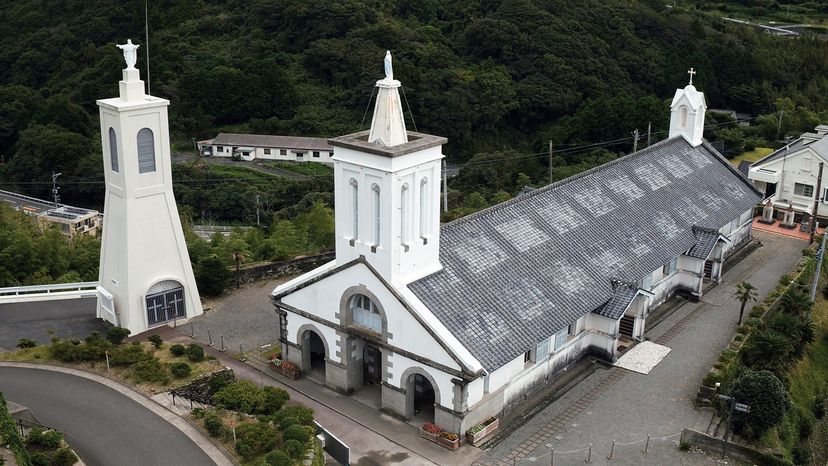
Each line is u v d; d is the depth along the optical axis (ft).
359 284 146.72
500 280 155.43
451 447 138.72
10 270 208.54
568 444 143.33
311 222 251.80
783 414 148.25
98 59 458.91
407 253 143.13
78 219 326.44
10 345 168.35
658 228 195.83
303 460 121.60
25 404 138.92
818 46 473.67
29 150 384.88
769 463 138.10
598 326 171.01
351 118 434.30
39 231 259.19
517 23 454.40
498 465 135.74
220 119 453.99
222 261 202.80
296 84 457.68
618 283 170.60
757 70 445.37
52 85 456.04
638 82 446.19
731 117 385.50
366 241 143.95
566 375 166.50
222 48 480.23
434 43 461.78
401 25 474.08
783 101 404.98
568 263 168.96
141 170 171.83
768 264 229.25
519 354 143.13
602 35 461.37
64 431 131.13
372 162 138.10
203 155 426.92
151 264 177.68
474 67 442.91
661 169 218.79
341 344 153.28
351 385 156.46
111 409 138.31
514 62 444.14
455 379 136.26
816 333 200.13
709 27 499.10
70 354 153.58
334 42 457.68
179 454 125.59
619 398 159.12
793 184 269.23
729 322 192.54
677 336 185.16
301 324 160.04
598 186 197.98
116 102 168.55
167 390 144.97
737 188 230.68
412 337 140.97
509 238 166.20
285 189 369.91
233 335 179.93
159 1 516.73
